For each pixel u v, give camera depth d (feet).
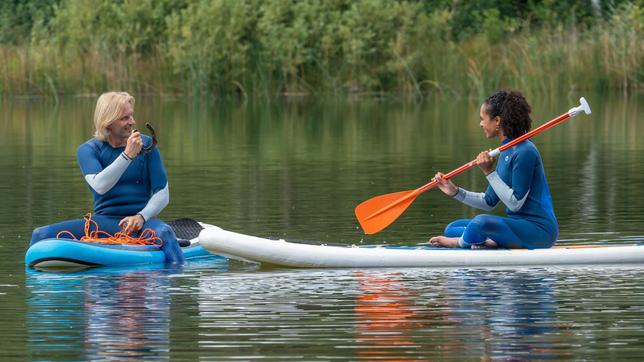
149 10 193.98
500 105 55.52
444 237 56.13
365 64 191.42
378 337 40.11
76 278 51.57
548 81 176.86
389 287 48.62
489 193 57.31
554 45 179.32
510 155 55.11
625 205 71.56
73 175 90.22
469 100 179.83
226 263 55.57
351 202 74.54
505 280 49.88
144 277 51.72
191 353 38.27
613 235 61.05
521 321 42.19
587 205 71.87
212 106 173.58
